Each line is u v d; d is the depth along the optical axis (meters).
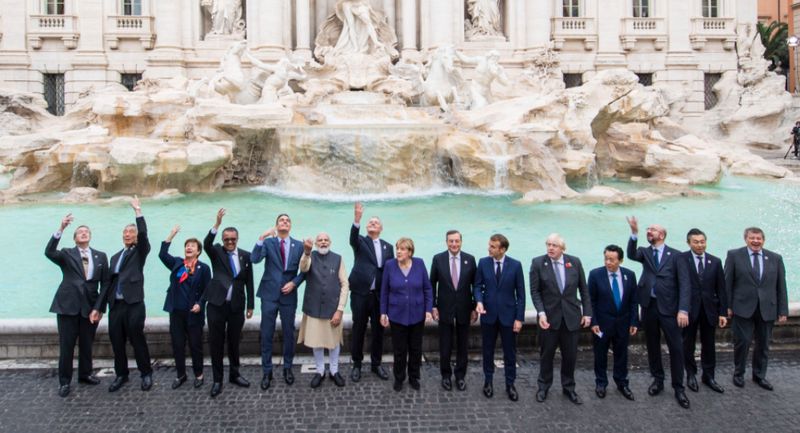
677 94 33.91
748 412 7.14
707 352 7.76
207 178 21.28
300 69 28.19
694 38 35.25
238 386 7.80
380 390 7.72
